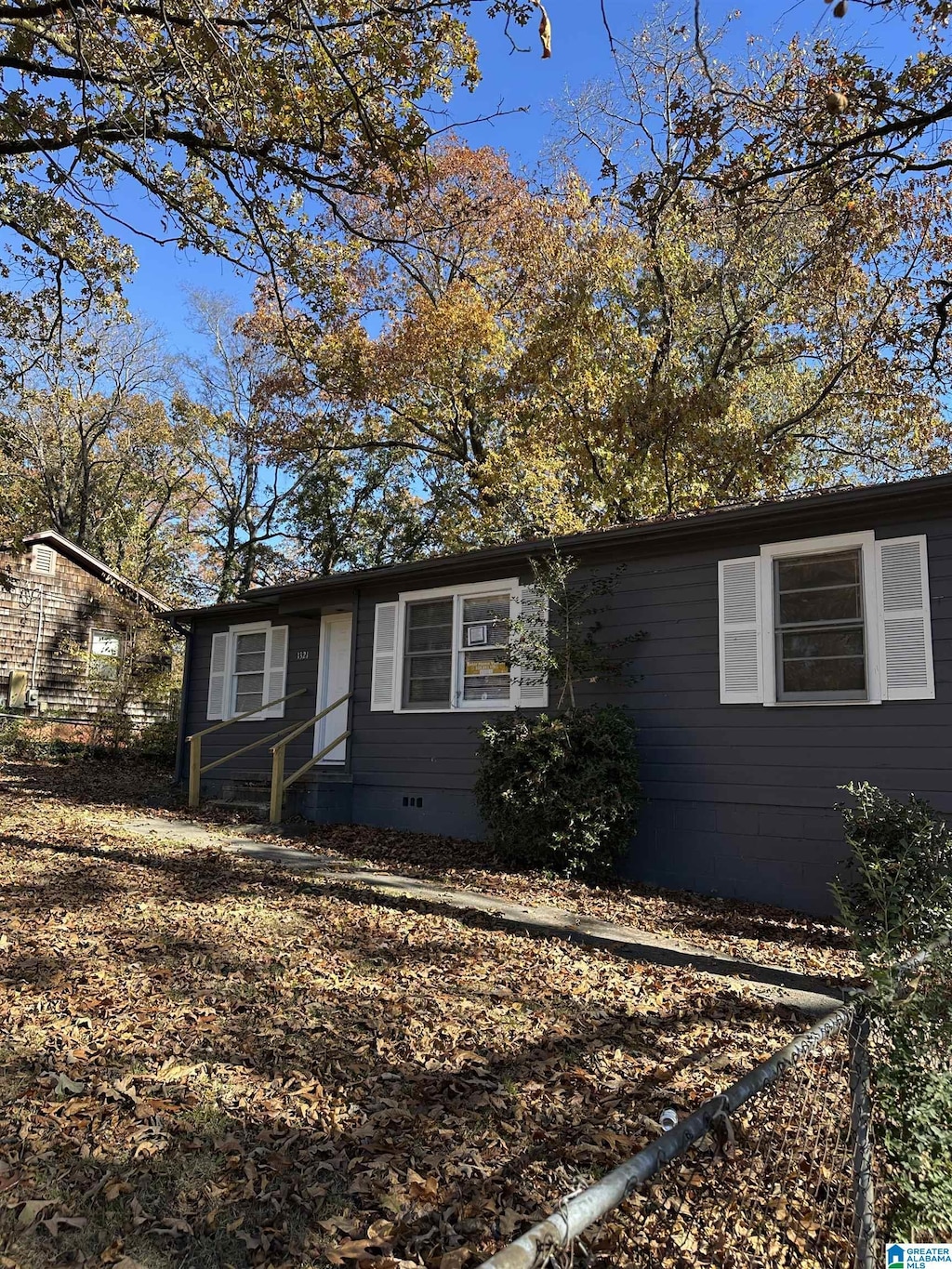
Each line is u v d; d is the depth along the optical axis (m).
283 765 11.86
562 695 9.84
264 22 7.32
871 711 8.05
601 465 19.58
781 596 8.82
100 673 20.83
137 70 7.52
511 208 19.62
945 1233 2.68
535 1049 4.51
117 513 32.72
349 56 7.64
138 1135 3.39
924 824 6.71
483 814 9.61
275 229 9.43
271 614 14.88
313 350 13.12
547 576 9.78
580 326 18.33
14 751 18.16
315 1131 3.52
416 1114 3.73
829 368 18.38
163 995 4.91
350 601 13.16
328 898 7.54
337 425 25.20
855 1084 2.81
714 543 9.27
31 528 26.64
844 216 10.66
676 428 16.83
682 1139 1.93
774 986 5.75
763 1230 3.04
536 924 7.10
